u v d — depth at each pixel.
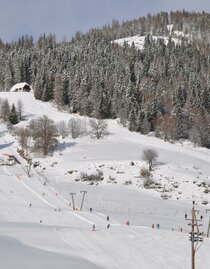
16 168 110.94
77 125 148.12
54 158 121.19
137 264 39.75
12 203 73.00
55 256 36.03
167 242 48.72
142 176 102.94
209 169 113.62
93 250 42.47
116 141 142.00
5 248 35.34
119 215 70.81
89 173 105.25
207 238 54.53
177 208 83.38
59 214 66.06
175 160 117.62
